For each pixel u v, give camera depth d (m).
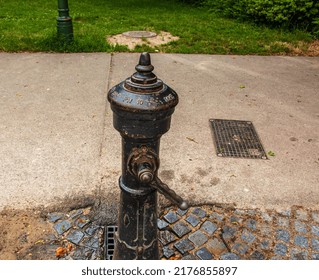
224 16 10.02
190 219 2.90
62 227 2.77
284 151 3.85
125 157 1.90
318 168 3.59
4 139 3.81
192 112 4.59
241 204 3.07
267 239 2.75
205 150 3.79
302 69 6.32
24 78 5.42
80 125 4.16
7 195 3.03
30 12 9.80
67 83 5.30
